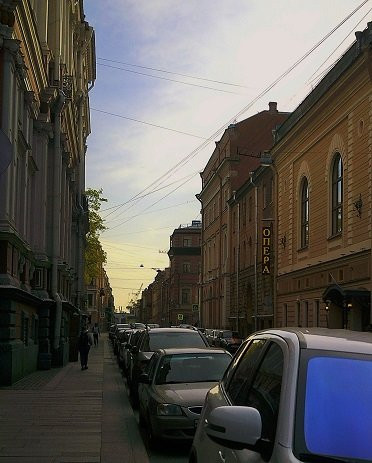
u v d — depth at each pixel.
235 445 3.63
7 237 17.20
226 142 58.22
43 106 25.06
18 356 18.83
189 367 11.29
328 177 29.39
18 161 20.12
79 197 43.91
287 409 3.62
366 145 24.98
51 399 15.92
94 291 106.44
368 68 24.03
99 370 26.56
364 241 25.02
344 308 26.56
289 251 35.72
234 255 53.94
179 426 9.67
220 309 58.91
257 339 5.24
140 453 9.77
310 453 3.38
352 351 4.01
